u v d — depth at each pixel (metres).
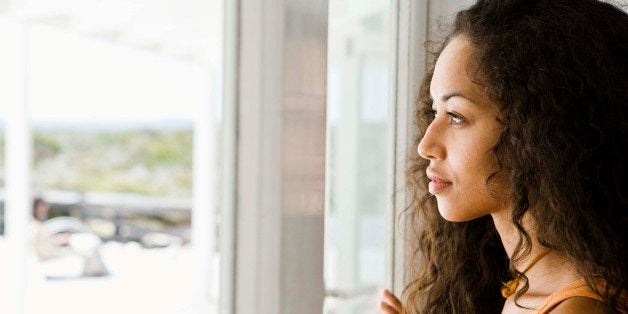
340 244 1.50
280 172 0.96
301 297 1.00
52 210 10.48
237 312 0.97
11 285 4.79
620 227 0.75
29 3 4.52
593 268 0.73
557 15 0.77
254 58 0.96
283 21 0.95
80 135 12.07
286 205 0.97
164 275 7.34
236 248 0.97
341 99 1.52
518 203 0.75
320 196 1.01
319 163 1.01
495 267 0.99
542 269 0.79
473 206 0.79
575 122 0.74
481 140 0.76
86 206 10.64
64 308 5.75
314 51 0.99
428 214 1.02
